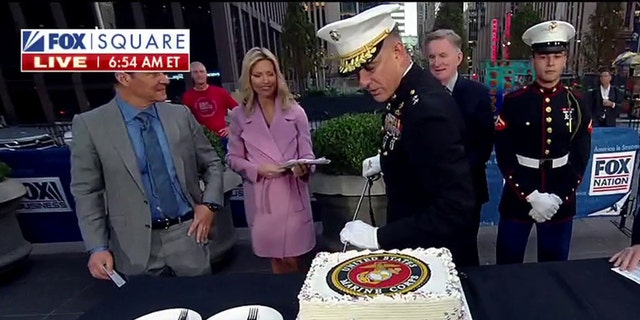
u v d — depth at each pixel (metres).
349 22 1.01
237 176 3.04
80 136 1.49
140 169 1.53
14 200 3.00
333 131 2.62
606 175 2.98
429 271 0.89
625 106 9.02
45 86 19.27
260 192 2.11
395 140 1.10
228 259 3.17
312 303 0.80
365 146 2.53
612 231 3.28
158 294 1.15
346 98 11.41
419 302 0.78
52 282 2.96
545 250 2.04
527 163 1.92
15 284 2.95
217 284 1.19
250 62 1.99
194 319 0.98
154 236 1.58
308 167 2.12
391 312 0.79
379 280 0.86
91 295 2.77
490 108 1.79
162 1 19.61
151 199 1.55
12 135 6.76
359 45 1.02
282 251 2.15
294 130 2.10
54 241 3.57
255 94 2.07
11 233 3.04
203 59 21.28
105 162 1.49
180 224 1.60
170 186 1.57
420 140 0.97
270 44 33.88
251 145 2.10
